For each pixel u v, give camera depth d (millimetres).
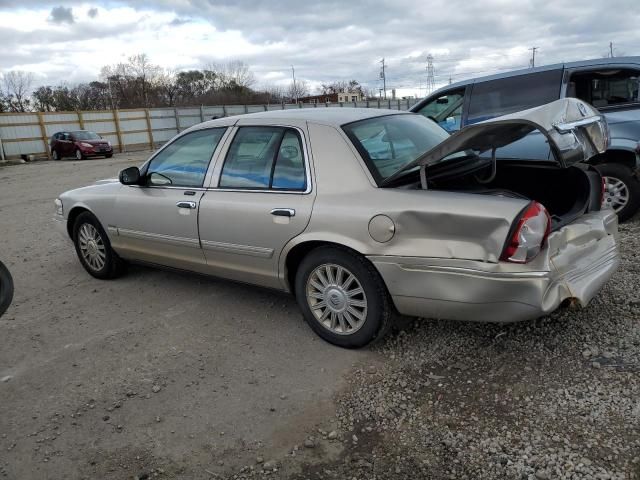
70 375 3564
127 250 5004
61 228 5648
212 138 4301
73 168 21891
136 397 3248
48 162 27391
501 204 2912
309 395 3137
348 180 3453
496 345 3459
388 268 3221
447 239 3029
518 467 2414
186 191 4328
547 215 2926
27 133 29906
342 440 2730
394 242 3180
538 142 5578
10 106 54531
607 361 3145
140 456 2730
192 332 4074
